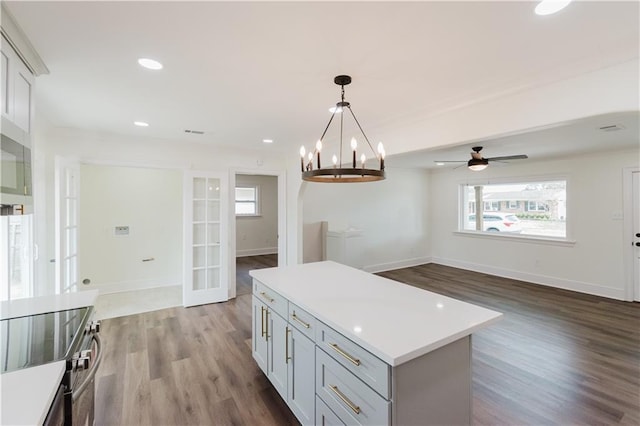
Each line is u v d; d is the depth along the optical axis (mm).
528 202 5844
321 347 1714
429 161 5809
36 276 3092
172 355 2979
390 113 2939
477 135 2584
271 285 2307
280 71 2070
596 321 3787
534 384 2482
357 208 6605
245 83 2270
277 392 2398
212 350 3086
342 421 1539
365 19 1490
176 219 5414
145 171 5160
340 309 1765
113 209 4949
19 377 1071
